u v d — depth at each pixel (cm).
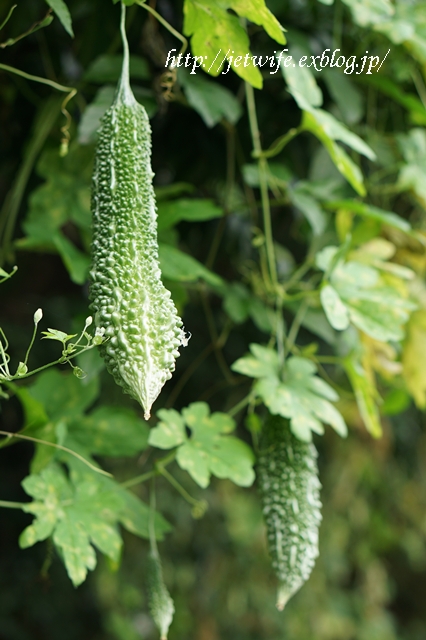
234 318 175
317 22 179
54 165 173
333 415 155
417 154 182
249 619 312
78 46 178
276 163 176
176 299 170
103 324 128
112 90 161
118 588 282
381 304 157
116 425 160
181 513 285
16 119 183
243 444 154
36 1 173
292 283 177
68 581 291
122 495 158
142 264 129
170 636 286
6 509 267
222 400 252
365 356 174
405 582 402
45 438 155
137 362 126
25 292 233
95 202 132
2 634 274
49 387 160
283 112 179
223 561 301
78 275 162
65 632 291
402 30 171
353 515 309
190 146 182
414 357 176
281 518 149
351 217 173
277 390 154
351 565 346
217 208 168
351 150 185
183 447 152
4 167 186
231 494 296
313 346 168
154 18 169
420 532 343
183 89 172
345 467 291
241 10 140
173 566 288
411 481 331
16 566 282
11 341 232
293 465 151
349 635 331
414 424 311
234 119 165
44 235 169
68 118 156
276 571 149
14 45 177
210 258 181
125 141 132
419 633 396
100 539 151
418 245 181
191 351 240
